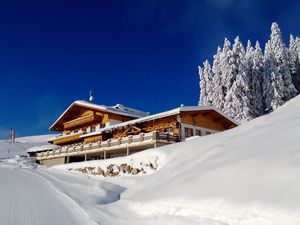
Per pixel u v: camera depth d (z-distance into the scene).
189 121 31.88
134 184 18.59
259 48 54.72
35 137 104.69
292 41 62.97
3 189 14.93
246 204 7.73
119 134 36.94
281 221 6.73
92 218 10.03
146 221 9.84
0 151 69.56
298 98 18.80
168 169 17.38
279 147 10.09
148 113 47.47
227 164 10.48
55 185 17.16
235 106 44.44
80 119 44.31
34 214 9.95
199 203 9.05
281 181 7.85
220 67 52.00
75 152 37.44
